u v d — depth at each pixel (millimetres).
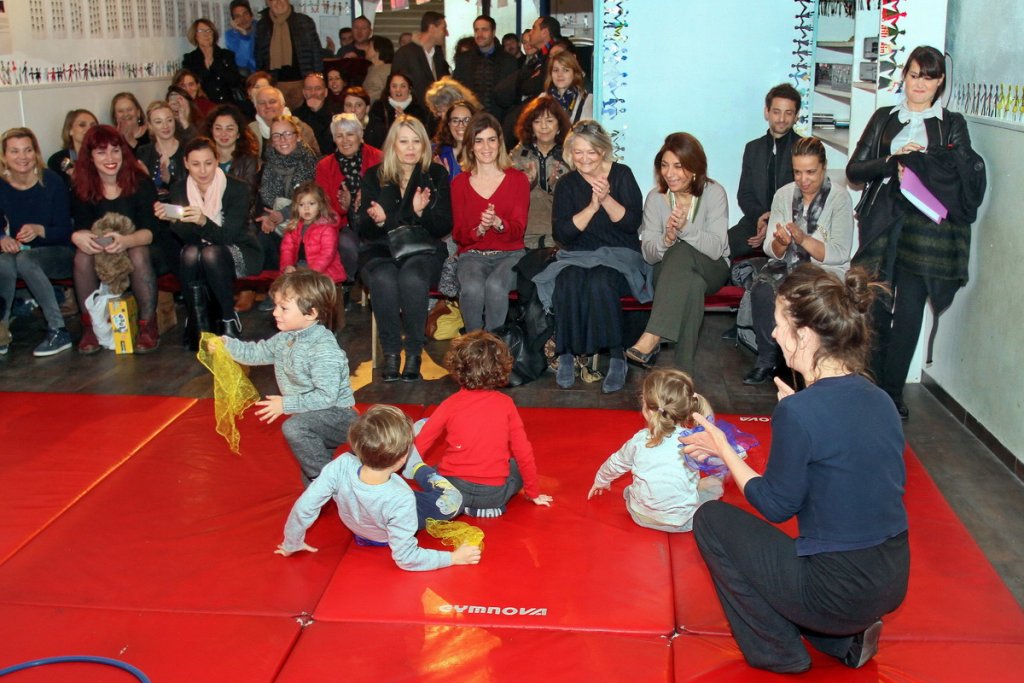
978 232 4680
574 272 5039
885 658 2787
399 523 3174
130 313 5754
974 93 4824
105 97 7730
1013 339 4199
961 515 3801
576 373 5355
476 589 3152
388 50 9969
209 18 10016
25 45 6562
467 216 5395
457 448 3590
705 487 3604
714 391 5145
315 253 5641
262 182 6445
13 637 2914
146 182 5906
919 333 4832
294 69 9711
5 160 5664
